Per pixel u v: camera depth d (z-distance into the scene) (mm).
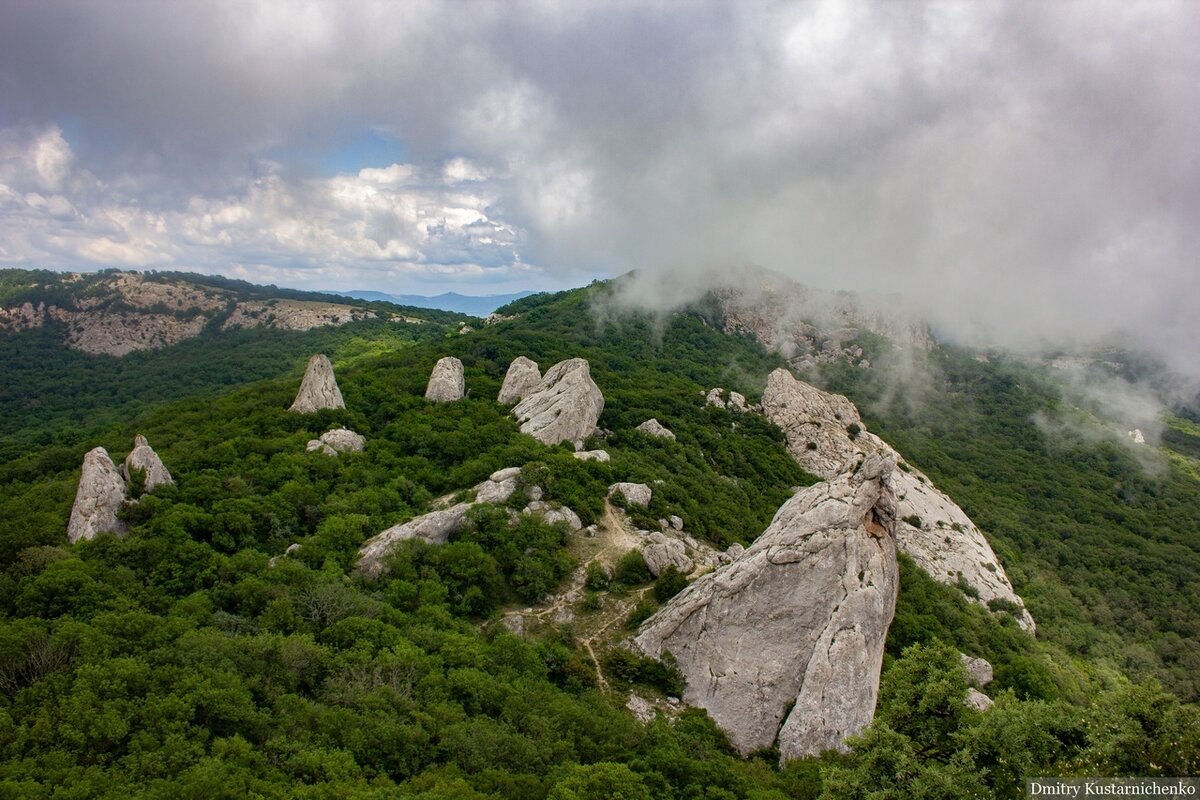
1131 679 85438
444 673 42125
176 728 31234
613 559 62000
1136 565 119500
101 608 42062
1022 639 74125
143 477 59281
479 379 108625
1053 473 156875
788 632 47688
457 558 56250
